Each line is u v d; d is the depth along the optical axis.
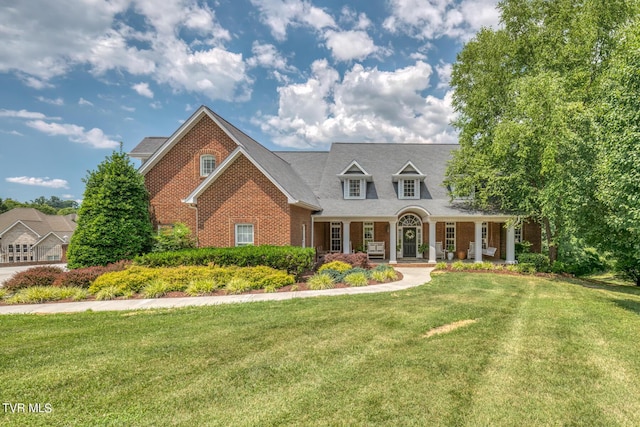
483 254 22.36
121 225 13.84
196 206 15.12
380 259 22.09
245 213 14.80
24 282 11.20
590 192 11.43
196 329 6.91
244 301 9.63
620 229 11.24
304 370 4.91
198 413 3.82
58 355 5.53
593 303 9.58
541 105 13.78
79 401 4.10
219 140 16.72
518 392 4.29
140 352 5.65
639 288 13.55
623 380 4.65
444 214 19.30
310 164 24.94
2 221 36.56
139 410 3.89
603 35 14.88
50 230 37.28
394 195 21.89
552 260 17.61
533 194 16.30
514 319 7.71
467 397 4.15
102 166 14.36
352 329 6.85
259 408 3.91
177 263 12.75
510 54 17.33
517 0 17.16
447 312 8.22
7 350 5.76
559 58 15.37
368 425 3.57
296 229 16.11
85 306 9.27
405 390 4.31
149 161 16.55
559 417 3.76
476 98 18.55
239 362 5.22
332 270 13.80
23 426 3.61
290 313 8.16
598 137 11.12
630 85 8.64
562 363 5.21
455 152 20.55
